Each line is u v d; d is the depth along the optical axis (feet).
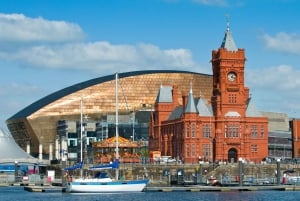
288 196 485.15
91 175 655.35
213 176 644.69
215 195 497.46
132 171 654.12
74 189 522.88
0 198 481.87
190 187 554.05
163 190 541.34
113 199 460.14
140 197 478.18
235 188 550.77
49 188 565.53
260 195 497.05
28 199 469.57
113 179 564.30
